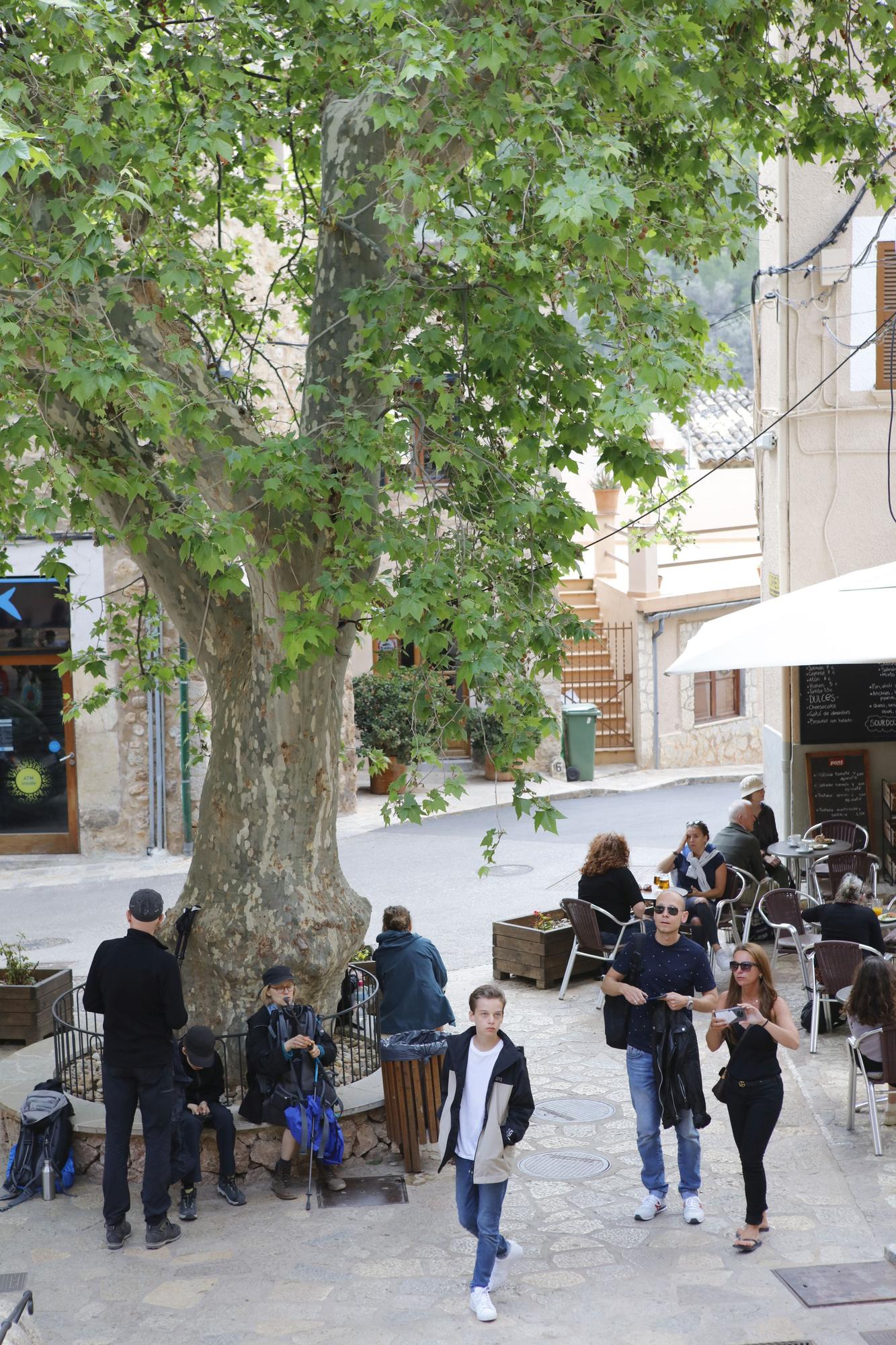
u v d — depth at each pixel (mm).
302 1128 7391
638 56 7164
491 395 8078
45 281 7410
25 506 6781
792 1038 6445
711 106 8914
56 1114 7715
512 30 7238
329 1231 7109
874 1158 7668
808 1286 6215
